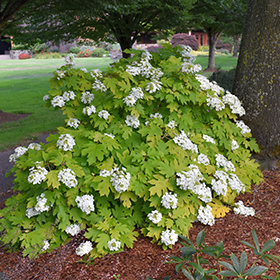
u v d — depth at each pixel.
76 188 2.68
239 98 4.40
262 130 4.20
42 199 2.54
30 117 9.23
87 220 2.81
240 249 2.54
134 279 2.27
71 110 3.26
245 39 4.30
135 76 3.46
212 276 1.91
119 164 2.92
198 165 3.11
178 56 3.79
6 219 2.79
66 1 7.82
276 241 2.64
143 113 3.14
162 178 2.74
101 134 2.92
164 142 3.22
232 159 3.60
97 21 10.19
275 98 4.11
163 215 2.77
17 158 3.18
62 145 2.76
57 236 2.74
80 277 2.33
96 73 3.39
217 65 22.55
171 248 2.64
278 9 3.90
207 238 2.77
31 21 10.16
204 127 3.64
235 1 10.39
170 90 3.17
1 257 2.63
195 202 2.87
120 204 2.93
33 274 2.38
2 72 23.78
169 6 8.83
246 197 3.60
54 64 29.39
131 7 8.27
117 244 2.54
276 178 3.95
